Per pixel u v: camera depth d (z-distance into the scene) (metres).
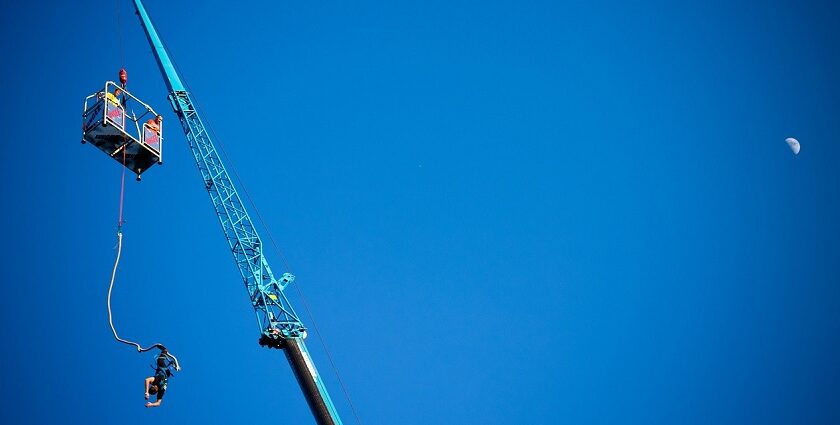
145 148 42.50
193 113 65.81
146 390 37.50
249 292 59.06
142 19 70.31
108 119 40.50
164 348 38.53
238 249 60.78
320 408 54.06
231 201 62.78
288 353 56.25
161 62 68.00
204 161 63.88
